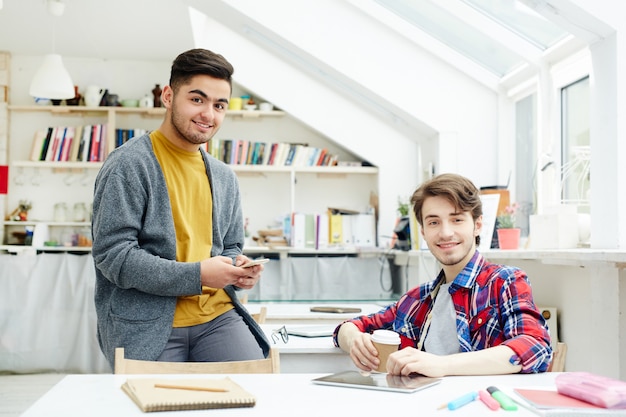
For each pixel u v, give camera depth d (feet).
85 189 20.74
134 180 6.09
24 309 16.11
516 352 4.66
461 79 14.24
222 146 19.75
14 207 20.52
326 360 6.23
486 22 12.19
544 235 9.41
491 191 12.25
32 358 16.10
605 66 8.36
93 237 6.32
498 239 11.27
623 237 8.02
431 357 4.42
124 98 20.92
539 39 12.11
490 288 5.32
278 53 15.16
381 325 6.22
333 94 19.01
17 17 16.98
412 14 13.65
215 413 3.31
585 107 11.09
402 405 3.50
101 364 16.19
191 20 16.49
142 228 6.20
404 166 19.13
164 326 6.09
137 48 19.66
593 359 7.79
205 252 6.59
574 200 10.79
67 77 16.78
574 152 11.17
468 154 14.24
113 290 6.19
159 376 4.21
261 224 20.74
